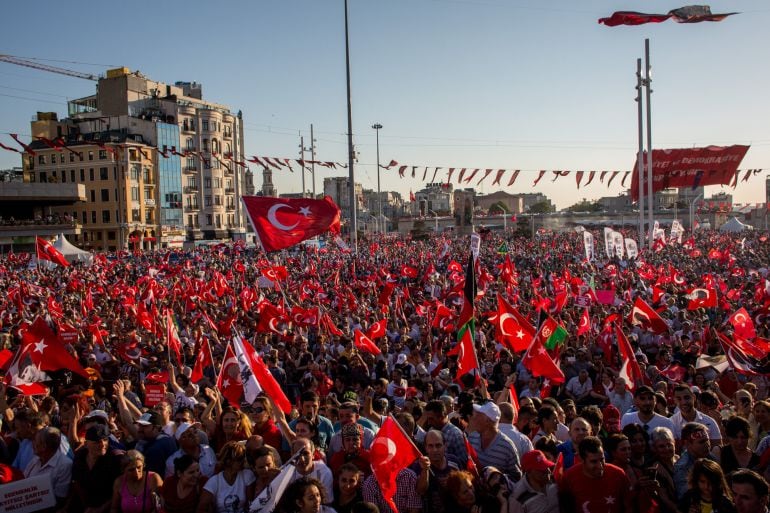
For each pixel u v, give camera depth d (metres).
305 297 24.52
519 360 14.16
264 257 48.44
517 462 7.33
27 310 22.88
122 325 20.56
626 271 32.47
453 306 21.66
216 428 8.69
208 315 21.48
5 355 12.52
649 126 36.53
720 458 7.01
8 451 8.28
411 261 47.09
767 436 7.33
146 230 87.38
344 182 180.88
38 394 10.78
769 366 11.33
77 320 20.41
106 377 15.15
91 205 85.19
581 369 13.19
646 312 14.80
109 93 92.31
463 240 76.62
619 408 10.94
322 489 6.11
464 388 12.57
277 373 13.88
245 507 6.73
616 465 6.82
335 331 18.08
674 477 6.84
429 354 16.28
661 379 12.61
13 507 6.67
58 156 86.44
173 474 6.99
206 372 15.38
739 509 5.19
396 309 22.00
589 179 34.47
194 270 40.66
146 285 26.53
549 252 51.94
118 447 7.64
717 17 17.98
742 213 128.12
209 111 98.50
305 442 6.87
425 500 6.51
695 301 19.97
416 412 9.26
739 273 32.78
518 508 6.18
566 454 7.41
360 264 42.03
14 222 76.44
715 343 14.37
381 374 14.77
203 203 98.81
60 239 45.44
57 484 7.37
